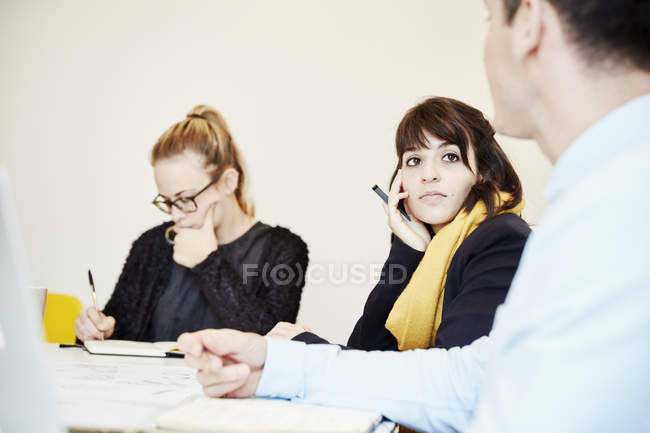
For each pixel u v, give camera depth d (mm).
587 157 373
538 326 315
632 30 365
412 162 1916
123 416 554
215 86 2891
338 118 2793
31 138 2967
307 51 2846
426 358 677
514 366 326
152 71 2938
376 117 2762
